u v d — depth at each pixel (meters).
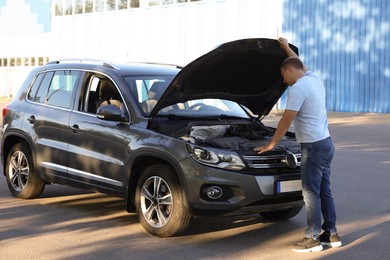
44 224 6.83
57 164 7.48
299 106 5.66
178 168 5.97
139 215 6.44
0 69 44.97
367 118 24.06
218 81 6.61
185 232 6.46
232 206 5.79
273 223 6.98
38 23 41.50
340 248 5.95
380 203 8.09
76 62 7.81
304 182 5.79
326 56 27.62
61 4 39.56
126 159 6.52
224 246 5.99
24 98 8.26
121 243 6.06
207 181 5.80
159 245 5.99
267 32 29.34
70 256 5.60
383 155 13.23
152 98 6.90
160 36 33.69
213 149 5.89
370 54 26.23
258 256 5.65
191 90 6.53
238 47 6.01
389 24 25.59
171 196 6.07
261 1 29.41
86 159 7.04
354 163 11.94
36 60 41.91
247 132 6.72
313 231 5.81
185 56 32.56
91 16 37.53
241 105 7.55
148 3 34.16
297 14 28.39
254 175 5.81
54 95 7.81
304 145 5.75
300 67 5.87
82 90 7.39
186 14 32.41
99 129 6.88
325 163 5.80
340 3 27.00
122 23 35.72
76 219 7.08
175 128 6.30
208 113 7.05
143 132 6.40
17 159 8.23
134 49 35.09
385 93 25.92
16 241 6.11
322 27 27.66
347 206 7.90
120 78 7.02
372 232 6.58
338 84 27.33
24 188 8.10
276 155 6.03
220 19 30.92
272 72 6.76
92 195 8.52
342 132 18.88
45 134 7.65
